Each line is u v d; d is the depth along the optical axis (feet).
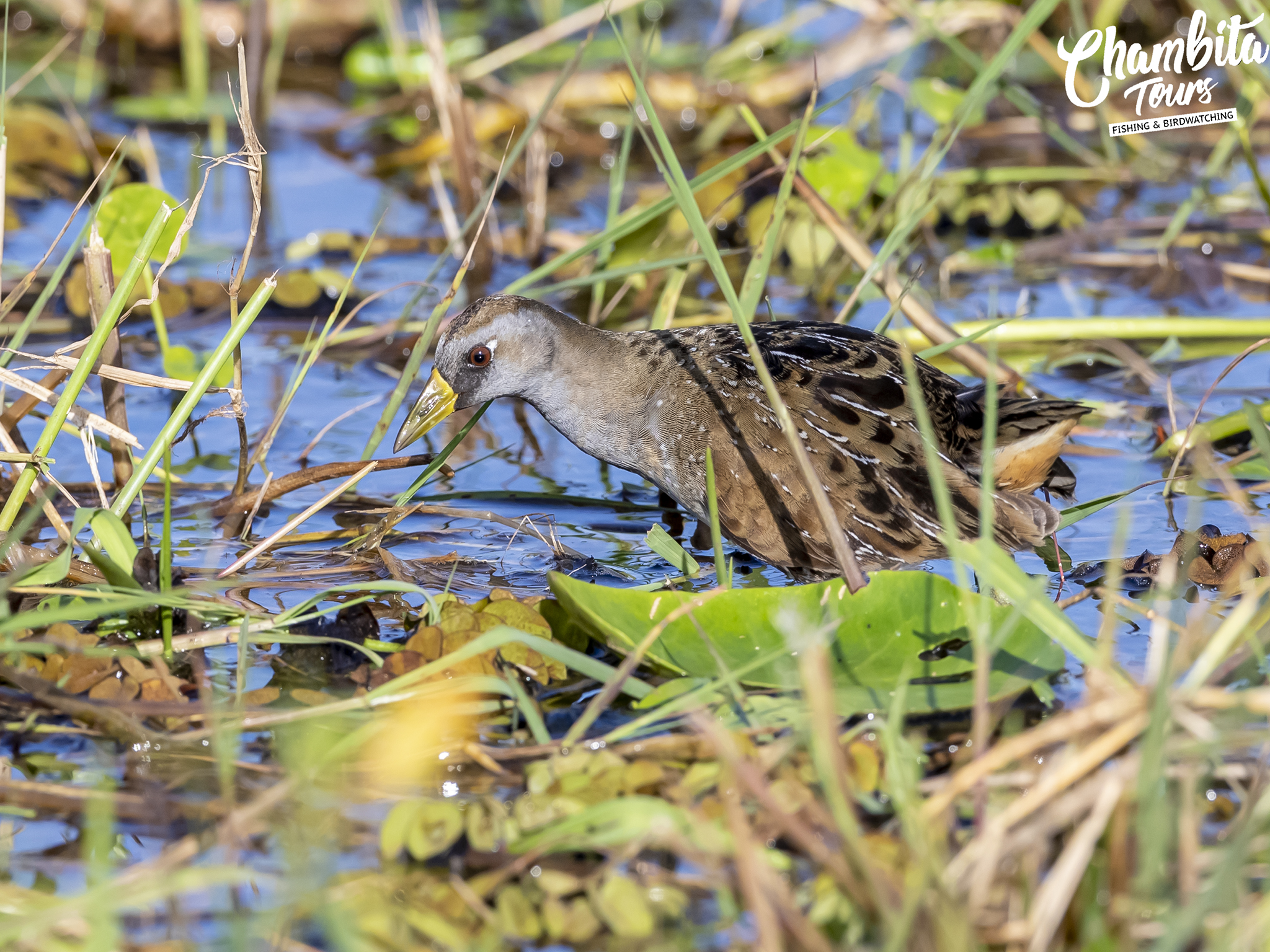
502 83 47.21
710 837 14.32
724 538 25.18
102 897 13.25
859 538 22.67
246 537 24.25
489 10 55.06
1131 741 16.57
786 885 14.46
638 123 29.94
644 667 19.30
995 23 44.24
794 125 24.08
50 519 21.70
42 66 32.22
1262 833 14.32
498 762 17.11
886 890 13.03
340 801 16.42
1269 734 15.11
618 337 25.31
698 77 46.42
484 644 16.76
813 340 23.91
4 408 25.45
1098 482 26.08
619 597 19.24
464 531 24.98
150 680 18.31
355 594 22.12
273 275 21.75
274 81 46.09
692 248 29.40
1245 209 38.73
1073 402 21.54
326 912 13.29
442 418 25.70
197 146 43.60
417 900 14.57
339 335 32.19
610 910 14.12
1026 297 31.65
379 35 52.26
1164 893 13.93
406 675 17.43
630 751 16.97
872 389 22.86
